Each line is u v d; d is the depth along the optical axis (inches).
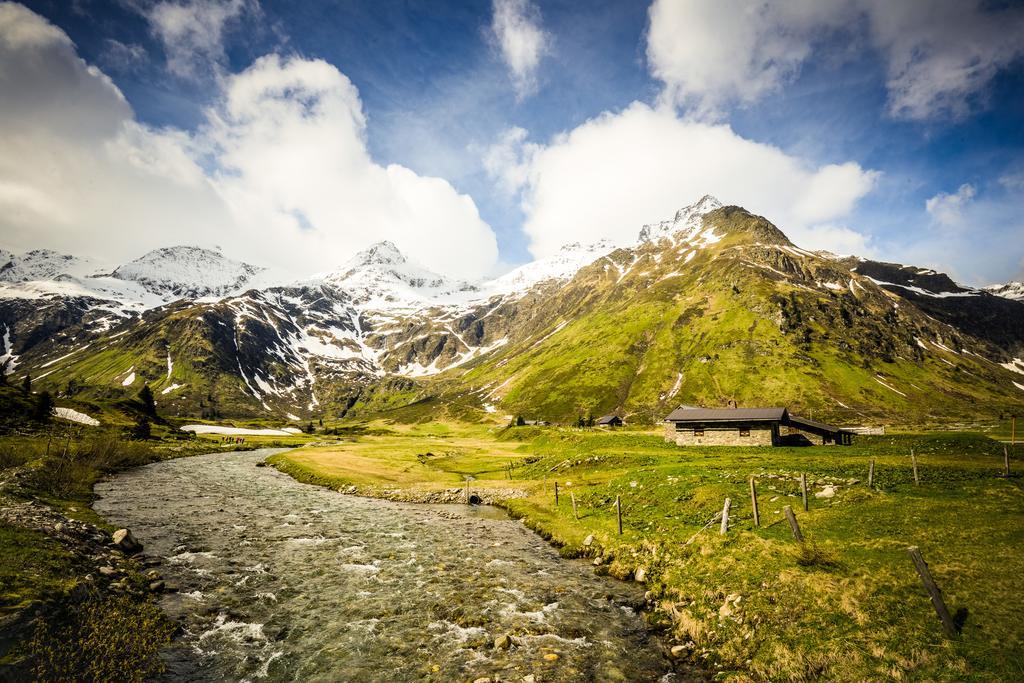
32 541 1033.5
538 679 767.7
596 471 2655.0
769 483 1608.0
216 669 794.8
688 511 1496.1
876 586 835.4
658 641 895.7
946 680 613.0
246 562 1332.4
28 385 5393.7
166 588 1101.7
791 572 942.4
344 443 6309.1
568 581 1212.5
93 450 3009.4
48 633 728.3
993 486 1337.4
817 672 701.3
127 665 757.3
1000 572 812.0
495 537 1667.1
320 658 834.8
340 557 1411.2
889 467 1765.5
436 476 3164.4
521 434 5639.8
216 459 4207.7
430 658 837.2
